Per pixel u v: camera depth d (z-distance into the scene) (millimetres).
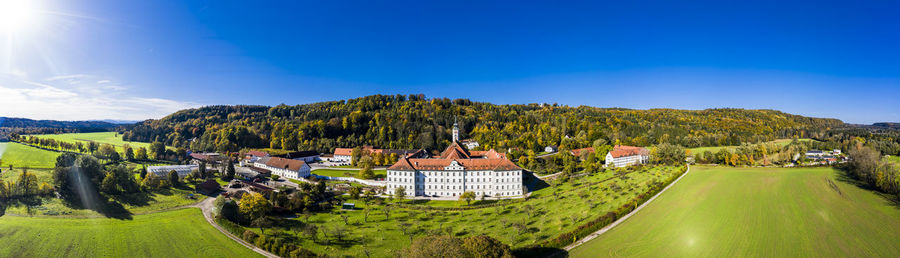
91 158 149750
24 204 118250
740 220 106312
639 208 120500
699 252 87438
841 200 121688
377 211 129375
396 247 95375
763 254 85375
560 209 125500
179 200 136500
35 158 191500
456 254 76500
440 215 124250
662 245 91688
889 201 118312
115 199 130250
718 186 144750
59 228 104000
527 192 152750
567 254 88688
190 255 90375
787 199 124500
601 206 124438
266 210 116438
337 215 123812
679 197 131000
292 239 100375
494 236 102000
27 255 88500
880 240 90375
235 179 173875
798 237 93625
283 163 194250
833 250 86188
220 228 108500
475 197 152875
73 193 129500
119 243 96812
